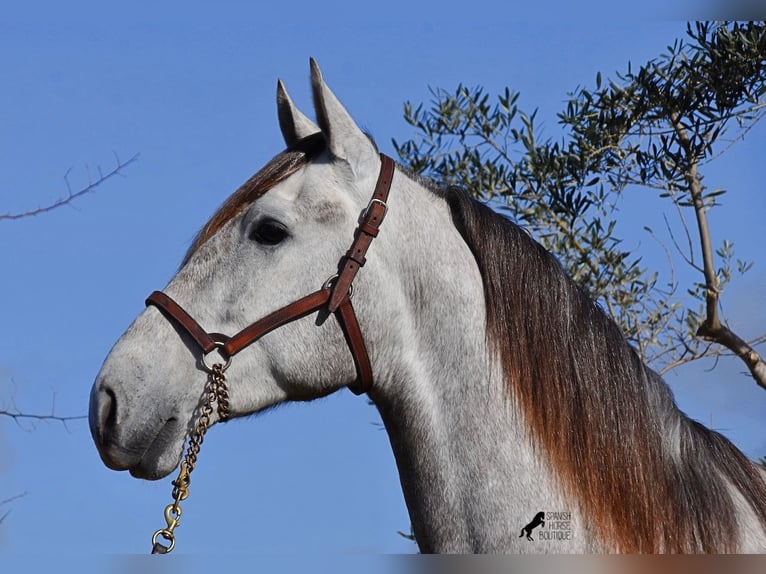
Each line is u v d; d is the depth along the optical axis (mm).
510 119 6441
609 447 3352
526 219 6195
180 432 3369
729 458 3523
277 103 3754
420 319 3492
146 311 3486
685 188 5980
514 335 3445
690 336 6180
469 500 3318
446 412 3410
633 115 5941
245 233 3473
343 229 3475
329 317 3439
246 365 3412
